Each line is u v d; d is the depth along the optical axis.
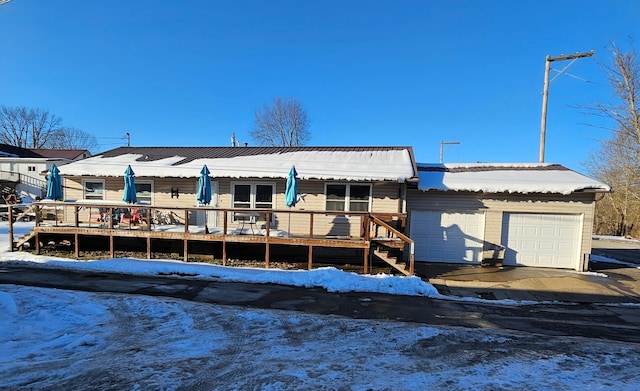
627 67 21.94
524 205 12.91
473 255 13.21
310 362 4.44
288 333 5.59
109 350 4.71
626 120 22.58
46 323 5.72
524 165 15.97
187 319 6.12
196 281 9.24
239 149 17.42
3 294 6.94
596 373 4.32
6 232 16.23
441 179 13.63
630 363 4.70
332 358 4.60
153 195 13.95
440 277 10.86
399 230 12.66
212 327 5.77
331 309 7.22
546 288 9.76
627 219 29.41
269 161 14.59
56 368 4.08
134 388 3.62
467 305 7.95
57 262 10.75
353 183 12.82
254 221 13.35
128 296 7.40
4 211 26.44
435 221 13.35
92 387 3.62
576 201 12.62
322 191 12.98
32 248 12.88
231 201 13.51
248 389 3.65
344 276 9.58
